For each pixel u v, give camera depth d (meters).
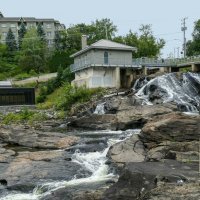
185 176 15.47
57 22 136.75
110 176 21.92
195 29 96.56
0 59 98.88
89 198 16.00
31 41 97.06
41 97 63.75
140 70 60.97
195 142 22.73
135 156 23.83
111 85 58.31
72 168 22.98
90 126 39.59
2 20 131.38
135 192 15.11
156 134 25.03
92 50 56.56
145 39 93.88
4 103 56.25
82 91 52.25
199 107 44.12
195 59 60.16
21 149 29.17
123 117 37.56
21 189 20.34
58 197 18.02
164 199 12.11
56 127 41.59
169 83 49.69
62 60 87.19
